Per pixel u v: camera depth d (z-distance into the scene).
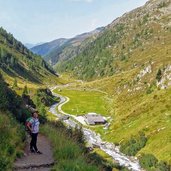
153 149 119.19
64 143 25.19
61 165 20.23
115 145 134.50
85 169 19.75
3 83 35.81
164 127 132.75
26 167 20.47
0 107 28.52
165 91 175.12
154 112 153.12
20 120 31.58
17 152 21.83
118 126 156.75
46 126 33.72
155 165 106.31
